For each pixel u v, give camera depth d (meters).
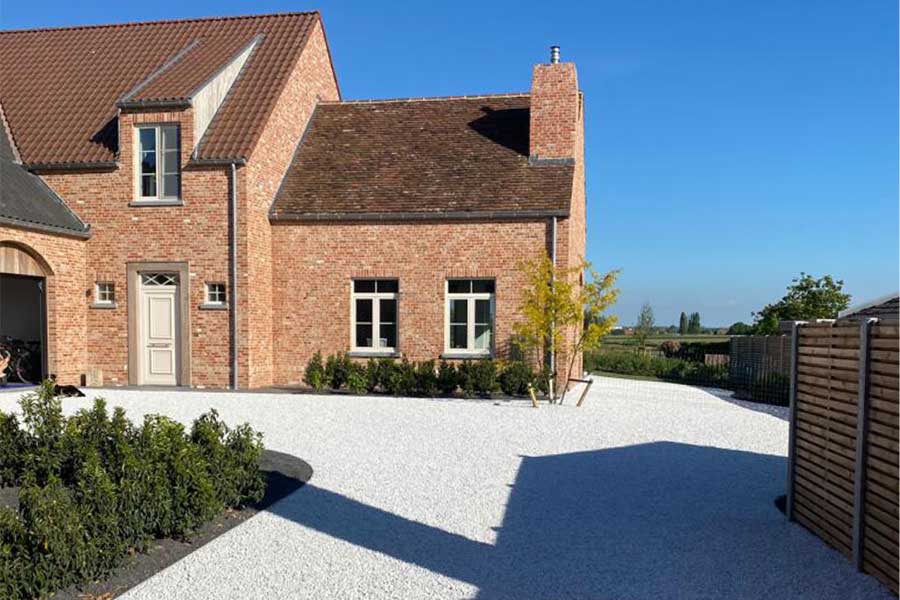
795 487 6.69
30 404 7.82
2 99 19.52
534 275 14.88
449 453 9.57
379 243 17.50
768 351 17.08
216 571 5.35
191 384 17.08
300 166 19.19
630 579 5.25
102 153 17.58
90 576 5.00
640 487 7.94
